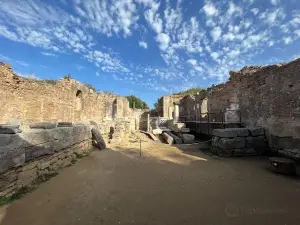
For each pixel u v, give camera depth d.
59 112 14.29
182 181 4.50
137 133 16.45
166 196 3.61
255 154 7.56
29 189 3.83
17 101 10.49
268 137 7.75
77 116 17.38
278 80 7.29
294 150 6.44
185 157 7.48
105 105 24.47
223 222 2.72
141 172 5.27
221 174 5.08
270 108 7.71
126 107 31.00
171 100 28.14
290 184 4.30
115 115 26.66
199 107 18.39
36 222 2.69
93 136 9.69
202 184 4.29
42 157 4.54
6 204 3.15
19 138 3.66
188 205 3.24
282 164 5.07
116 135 11.96
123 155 7.81
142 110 36.44
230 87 12.09
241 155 7.50
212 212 3.00
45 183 4.22
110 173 5.13
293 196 3.64
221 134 7.67
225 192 3.82
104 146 9.28
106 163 6.34
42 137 4.48
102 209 3.09
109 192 3.79
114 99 27.11
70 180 4.48
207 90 17.11
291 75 6.70
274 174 5.07
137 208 3.12
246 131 7.74
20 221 2.71
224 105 13.13
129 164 6.24
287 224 2.68
